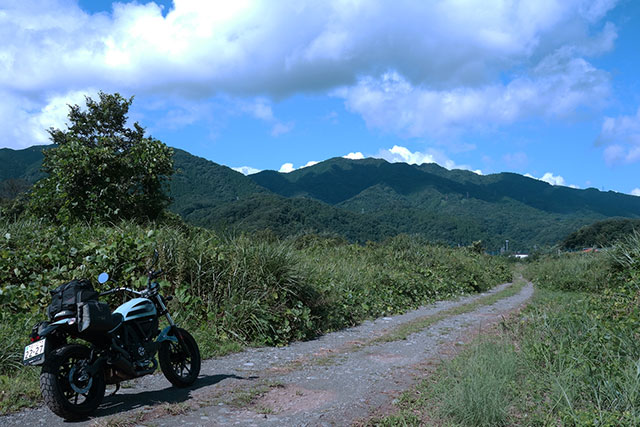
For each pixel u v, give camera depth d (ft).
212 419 14.79
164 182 48.24
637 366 16.31
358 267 53.31
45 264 28.37
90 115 84.99
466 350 24.85
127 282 28.66
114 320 16.03
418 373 21.67
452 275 68.85
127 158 44.93
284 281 32.86
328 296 36.81
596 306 30.81
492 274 93.71
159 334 18.21
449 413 15.35
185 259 29.73
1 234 29.48
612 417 13.94
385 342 29.91
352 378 20.71
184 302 28.14
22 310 24.53
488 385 16.21
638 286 35.94
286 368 22.49
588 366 17.76
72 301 15.12
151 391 17.75
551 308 33.30
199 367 19.31
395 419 14.98
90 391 15.14
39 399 16.01
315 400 17.28
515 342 25.32
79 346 14.92
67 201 41.04
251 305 29.01
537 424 14.67
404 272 58.34
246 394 17.46
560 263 92.27
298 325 31.48
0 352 18.58
